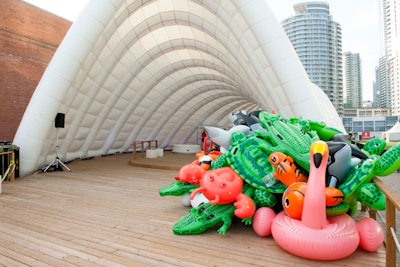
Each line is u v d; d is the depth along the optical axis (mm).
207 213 5012
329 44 78312
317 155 3797
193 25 13867
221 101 26984
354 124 66000
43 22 21547
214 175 4867
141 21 14039
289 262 3887
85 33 10992
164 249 4273
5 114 18984
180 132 27266
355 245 3920
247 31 10508
